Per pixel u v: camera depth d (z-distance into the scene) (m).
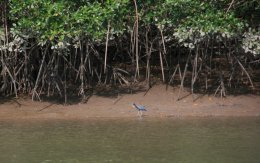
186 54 70.69
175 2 53.44
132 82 62.97
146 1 55.19
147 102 57.44
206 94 58.97
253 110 54.19
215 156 35.28
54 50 55.59
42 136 42.53
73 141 40.44
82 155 35.81
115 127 46.34
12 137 42.22
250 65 65.44
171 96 58.78
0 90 59.06
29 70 59.78
